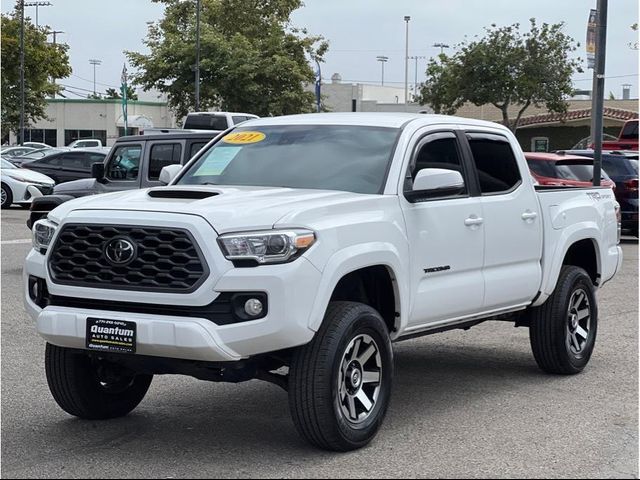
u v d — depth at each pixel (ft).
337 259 18.97
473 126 24.82
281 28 174.91
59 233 19.35
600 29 69.77
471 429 21.65
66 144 243.19
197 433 21.13
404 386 25.96
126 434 21.03
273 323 17.97
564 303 26.68
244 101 168.96
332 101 276.00
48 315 19.08
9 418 22.20
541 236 26.13
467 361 29.45
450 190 21.36
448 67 157.58
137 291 18.40
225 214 18.45
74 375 21.21
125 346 18.29
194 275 18.04
